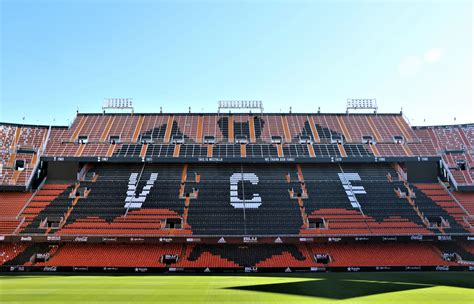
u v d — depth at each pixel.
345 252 55.28
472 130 77.06
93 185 66.38
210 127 78.50
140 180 68.00
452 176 67.12
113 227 56.66
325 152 71.50
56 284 36.56
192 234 55.38
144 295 29.92
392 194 65.56
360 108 84.88
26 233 54.81
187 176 69.38
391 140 75.25
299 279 41.16
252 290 32.44
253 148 72.69
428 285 36.12
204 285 35.84
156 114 82.00
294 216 60.09
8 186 62.81
